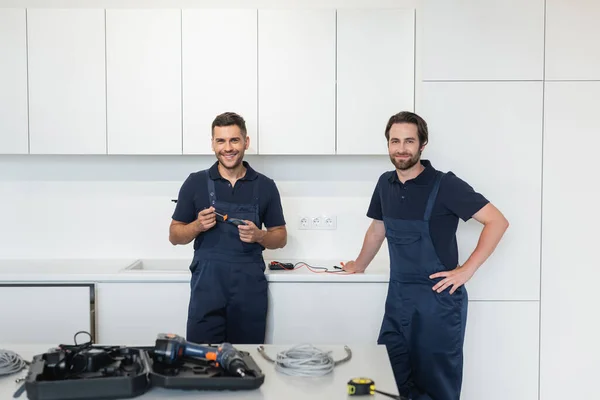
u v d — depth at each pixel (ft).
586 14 10.14
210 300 9.73
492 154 10.30
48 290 10.65
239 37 11.36
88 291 10.64
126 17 11.30
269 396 5.67
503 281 10.45
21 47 11.28
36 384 5.37
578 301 10.44
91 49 11.32
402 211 9.08
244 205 9.89
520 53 10.20
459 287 9.02
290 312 10.71
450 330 8.91
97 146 11.46
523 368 10.54
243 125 9.78
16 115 11.37
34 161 12.44
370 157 12.46
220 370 6.07
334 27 11.36
